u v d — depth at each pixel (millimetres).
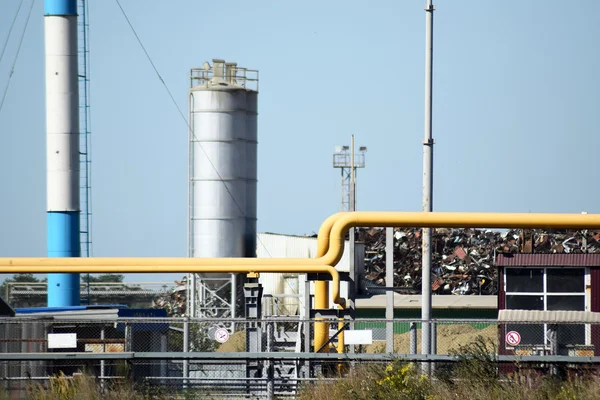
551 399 46531
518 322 54250
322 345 65375
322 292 69562
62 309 91000
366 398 48188
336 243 68250
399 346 91125
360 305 105562
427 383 49344
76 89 123312
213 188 131625
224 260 69812
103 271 70875
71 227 121625
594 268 68438
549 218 66500
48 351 62844
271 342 67562
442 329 100625
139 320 56188
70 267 70500
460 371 50281
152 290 197375
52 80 122688
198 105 132750
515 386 47812
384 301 107625
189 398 52125
